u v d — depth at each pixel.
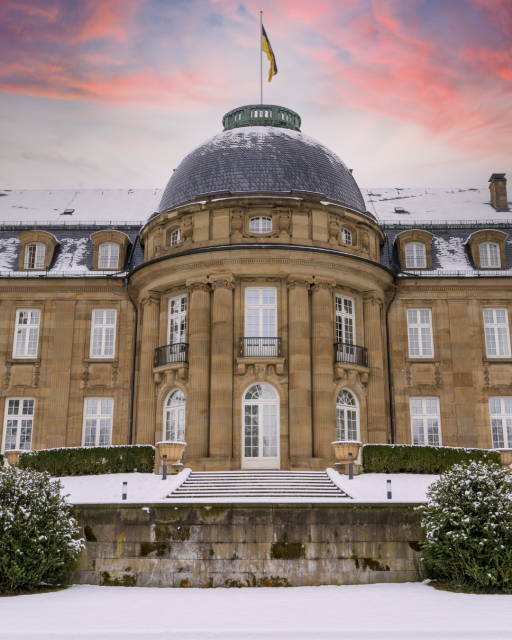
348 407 28.81
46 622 12.97
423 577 18.89
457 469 18.56
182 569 18.66
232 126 34.25
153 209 37.28
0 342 31.70
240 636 11.95
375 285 30.53
